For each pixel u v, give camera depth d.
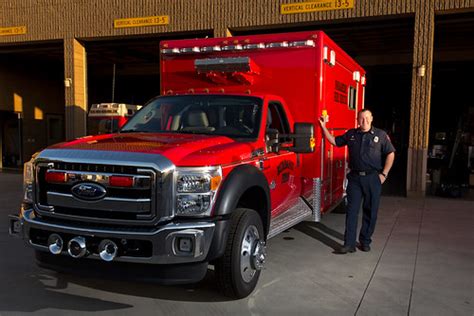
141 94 28.52
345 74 7.47
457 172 11.17
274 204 5.02
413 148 10.59
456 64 18.97
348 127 7.91
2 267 5.21
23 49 16.92
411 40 15.12
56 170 3.81
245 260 4.13
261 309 4.03
